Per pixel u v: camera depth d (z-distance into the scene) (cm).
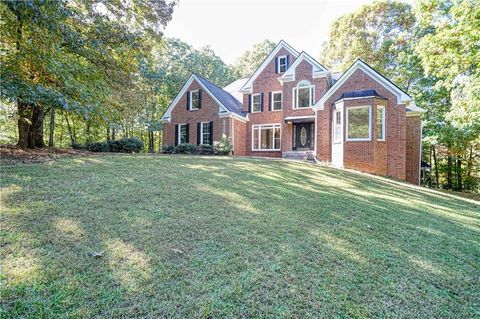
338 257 367
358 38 2336
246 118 2119
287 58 2058
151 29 1300
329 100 1511
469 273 363
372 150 1295
